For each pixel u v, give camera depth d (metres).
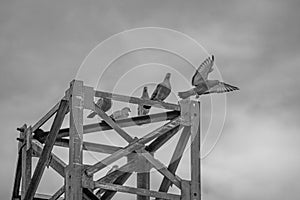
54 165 16.17
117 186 15.40
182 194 15.95
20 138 18.08
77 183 15.07
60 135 16.80
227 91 16.31
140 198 16.72
